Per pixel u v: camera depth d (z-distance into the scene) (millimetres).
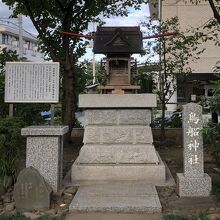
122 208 5504
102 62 7961
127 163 7105
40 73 6785
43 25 11836
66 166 8820
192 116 6125
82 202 5738
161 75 12211
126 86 7566
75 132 13523
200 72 24672
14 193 5695
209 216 5090
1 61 10461
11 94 6758
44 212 5531
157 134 13102
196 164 6148
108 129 7199
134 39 7570
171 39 11906
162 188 6691
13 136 6344
